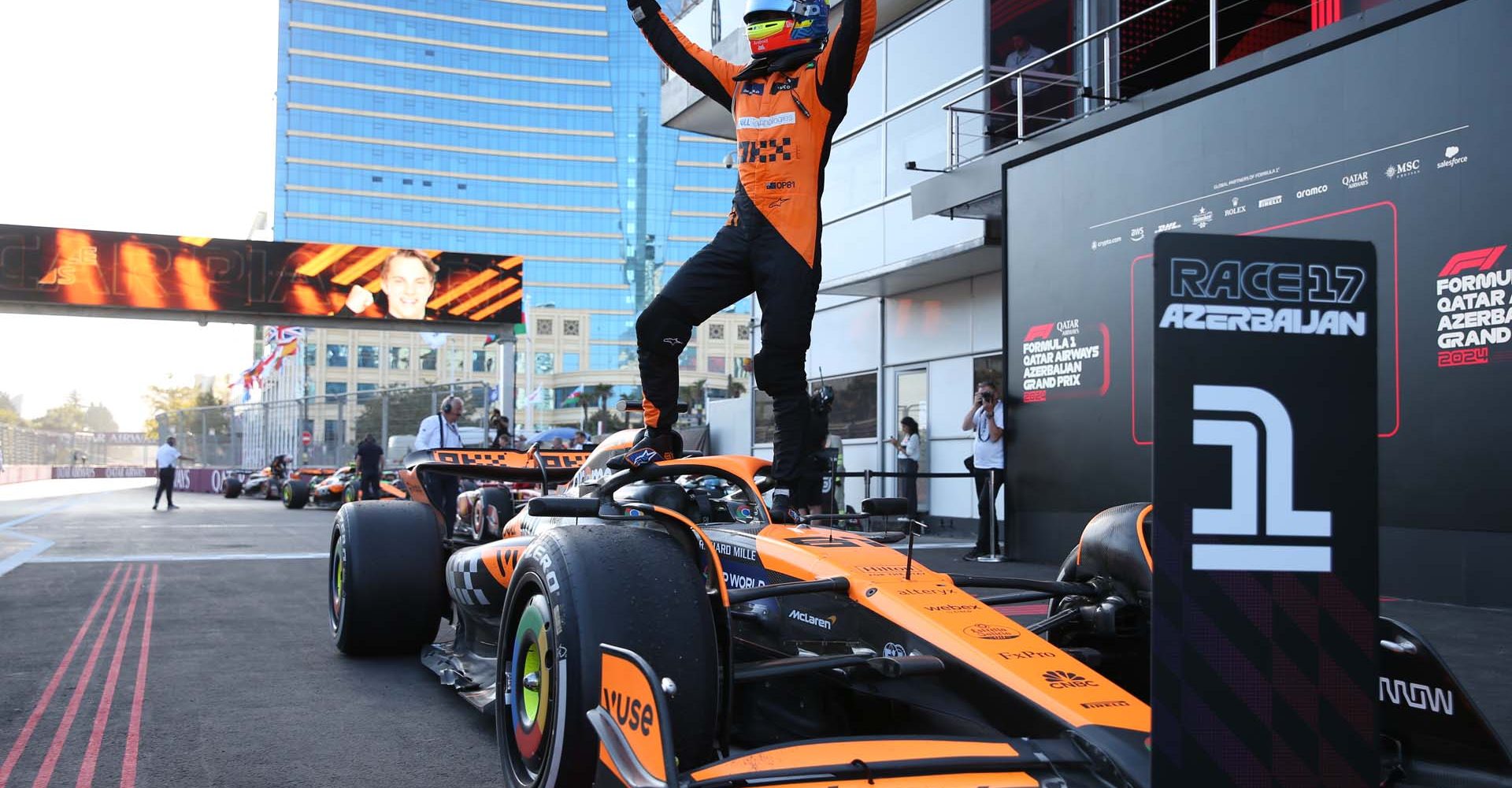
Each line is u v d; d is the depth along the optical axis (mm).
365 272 26125
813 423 7141
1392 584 7176
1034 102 11750
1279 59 7949
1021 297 10305
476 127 119000
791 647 3338
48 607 7438
